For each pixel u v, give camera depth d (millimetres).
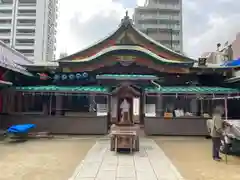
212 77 16406
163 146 11258
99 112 14766
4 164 7902
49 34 70438
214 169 7504
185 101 15508
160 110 15336
